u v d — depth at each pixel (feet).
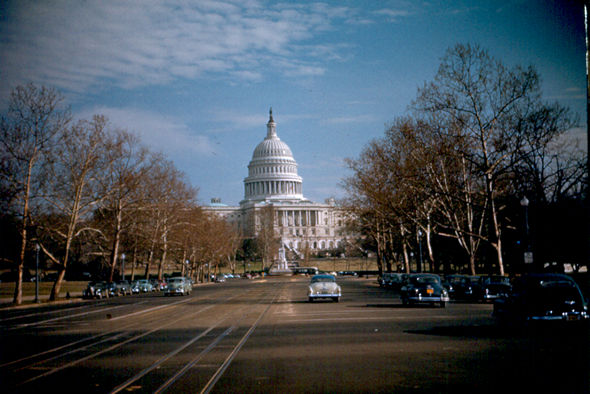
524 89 164.96
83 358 56.70
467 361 50.03
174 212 313.94
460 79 168.04
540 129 167.32
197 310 126.82
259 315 107.86
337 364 49.98
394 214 232.32
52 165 194.70
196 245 364.99
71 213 209.05
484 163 171.22
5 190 182.19
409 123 195.00
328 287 145.48
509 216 216.33
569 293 68.80
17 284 187.73
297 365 49.88
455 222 213.66
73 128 199.72
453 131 173.27
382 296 175.42
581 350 54.60
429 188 197.36
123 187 231.71
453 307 118.52
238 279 509.76
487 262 271.69
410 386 40.32
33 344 69.46
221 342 66.95
